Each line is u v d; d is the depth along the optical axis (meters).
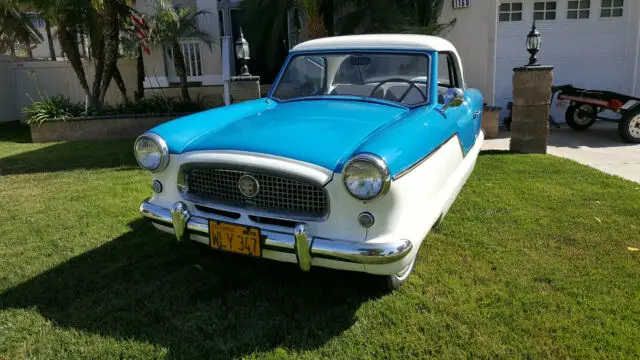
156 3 9.41
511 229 3.77
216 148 2.64
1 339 2.43
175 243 3.62
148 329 2.51
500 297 2.75
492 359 2.24
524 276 3.00
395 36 3.77
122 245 3.61
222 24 11.30
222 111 3.39
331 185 2.35
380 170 2.19
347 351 2.32
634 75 9.10
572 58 9.09
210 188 2.75
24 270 3.20
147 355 2.31
